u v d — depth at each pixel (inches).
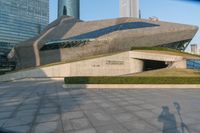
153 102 543.5
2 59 4138.8
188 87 919.0
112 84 924.0
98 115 402.6
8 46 4220.0
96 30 2031.3
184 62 1378.0
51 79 1556.3
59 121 361.4
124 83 920.9
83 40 1891.0
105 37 1855.3
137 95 685.9
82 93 748.6
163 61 1594.5
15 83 1348.4
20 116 400.8
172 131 300.0
